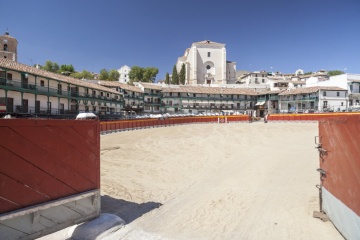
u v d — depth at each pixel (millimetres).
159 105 72000
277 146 21172
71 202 5480
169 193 8969
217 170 12727
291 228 5973
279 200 8016
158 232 5828
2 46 70062
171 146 22078
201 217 6746
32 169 4715
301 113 51906
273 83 83812
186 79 95750
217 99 74250
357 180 4652
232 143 24016
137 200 8164
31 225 4723
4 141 4309
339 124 5414
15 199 4438
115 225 5961
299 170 12164
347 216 5121
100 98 49125
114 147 20922
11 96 30719
